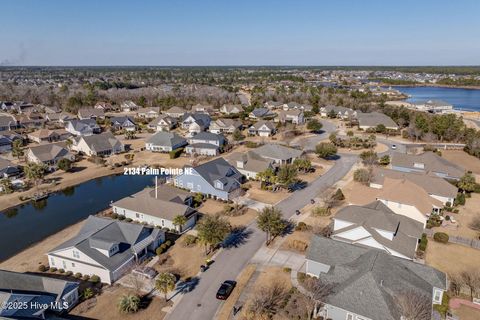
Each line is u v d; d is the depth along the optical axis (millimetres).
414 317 27984
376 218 42000
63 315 31375
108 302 33531
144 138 107250
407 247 39969
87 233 41562
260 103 163875
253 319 30922
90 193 64438
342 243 38031
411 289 31125
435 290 33125
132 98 177125
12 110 144000
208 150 87688
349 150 93062
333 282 32875
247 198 60125
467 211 55156
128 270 38688
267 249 43375
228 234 46406
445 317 31625
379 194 52156
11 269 39062
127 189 66500
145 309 32469
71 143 95312
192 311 32219
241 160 72062
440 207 52125
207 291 35156
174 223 46906
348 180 69062
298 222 50781
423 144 99125
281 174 62344
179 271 38688
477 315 31891
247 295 34500
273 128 111125
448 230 48688
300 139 104375
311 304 31188
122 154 88938
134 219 52188
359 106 150625
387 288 30969
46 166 73000
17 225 50969
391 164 72500
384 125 114500
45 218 53438
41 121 121750
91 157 83188
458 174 65938
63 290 32094
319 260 36844
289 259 41094
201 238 41312
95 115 132750
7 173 70312
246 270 38844
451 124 104625
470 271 38719
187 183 63250
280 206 56656
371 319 28734
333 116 143875
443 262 40719
